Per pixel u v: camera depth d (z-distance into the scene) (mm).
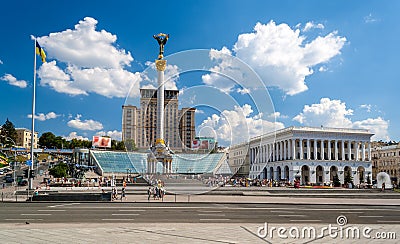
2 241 15891
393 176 136125
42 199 40906
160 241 15969
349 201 45062
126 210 30391
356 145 121812
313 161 115062
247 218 25516
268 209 32500
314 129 117812
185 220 24078
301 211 31094
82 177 88875
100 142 135125
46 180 80875
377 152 145750
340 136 119812
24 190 57031
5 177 94188
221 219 24812
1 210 30188
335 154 119500
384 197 55531
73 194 41188
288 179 113750
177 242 15750
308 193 59594
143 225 21031
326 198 51906
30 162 51875
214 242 15805
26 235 17406
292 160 112938
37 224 21438
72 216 25984
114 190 44250
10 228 19719
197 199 43906
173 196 48500
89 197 41281
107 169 104875
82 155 119250
